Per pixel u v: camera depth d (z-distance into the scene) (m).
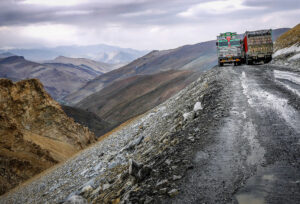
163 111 19.95
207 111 10.85
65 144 60.28
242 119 8.88
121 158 12.32
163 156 7.24
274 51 52.50
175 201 4.49
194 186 4.84
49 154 49.59
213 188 4.67
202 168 5.53
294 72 21.95
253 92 13.70
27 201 22.02
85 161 21.31
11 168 39.41
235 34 39.03
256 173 5.00
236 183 4.71
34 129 57.78
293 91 13.04
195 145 7.12
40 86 64.62
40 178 31.64
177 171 5.69
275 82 16.78
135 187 5.76
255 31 37.19
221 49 38.56
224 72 25.98
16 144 45.91
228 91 14.67
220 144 6.80
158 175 5.85
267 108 10.03
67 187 14.82
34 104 60.47
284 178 4.65
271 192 4.25
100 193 7.85
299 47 37.75
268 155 5.70
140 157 9.86
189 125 9.66
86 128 73.94
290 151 5.75
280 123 7.95
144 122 20.38
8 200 28.02
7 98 56.28
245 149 6.23
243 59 41.03
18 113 56.62
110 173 10.52
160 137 11.02
